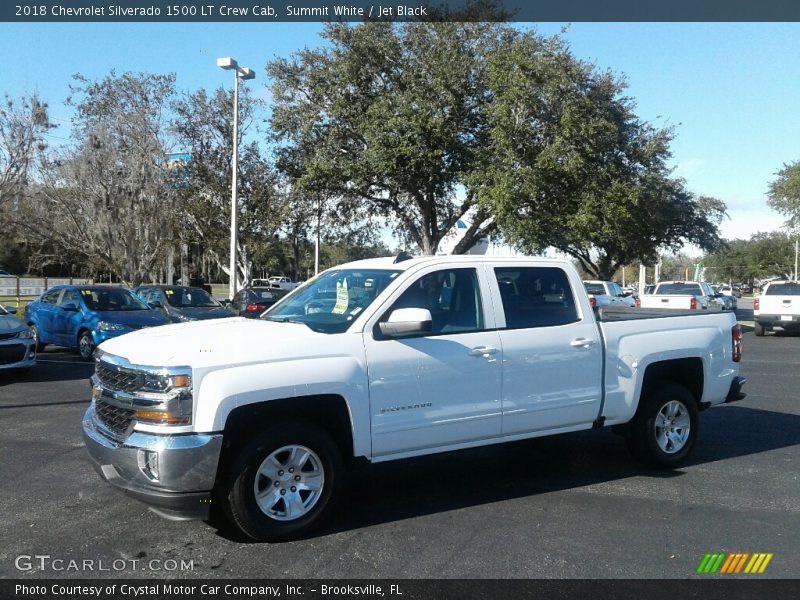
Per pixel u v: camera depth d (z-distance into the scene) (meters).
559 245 27.20
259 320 5.75
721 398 7.15
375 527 5.13
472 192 25.92
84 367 13.52
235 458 4.65
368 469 6.68
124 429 4.66
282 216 27.34
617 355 6.29
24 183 26.16
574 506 5.63
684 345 6.71
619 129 25.94
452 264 5.68
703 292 26.44
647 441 6.58
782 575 4.36
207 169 26.66
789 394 11.14
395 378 5.14
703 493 6.00
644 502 5.75
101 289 15.32
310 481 4.94
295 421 4.86
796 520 5.34
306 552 4.66
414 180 25.50
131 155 25.08
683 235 41.44
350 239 31.66
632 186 25.80
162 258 29.12
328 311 5.57
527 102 23.31
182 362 4.51
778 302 21.89
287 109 26.53
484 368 5.52
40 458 6.93
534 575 4.33
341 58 25.47
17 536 4.92
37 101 25.86
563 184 24.53
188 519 4.63
